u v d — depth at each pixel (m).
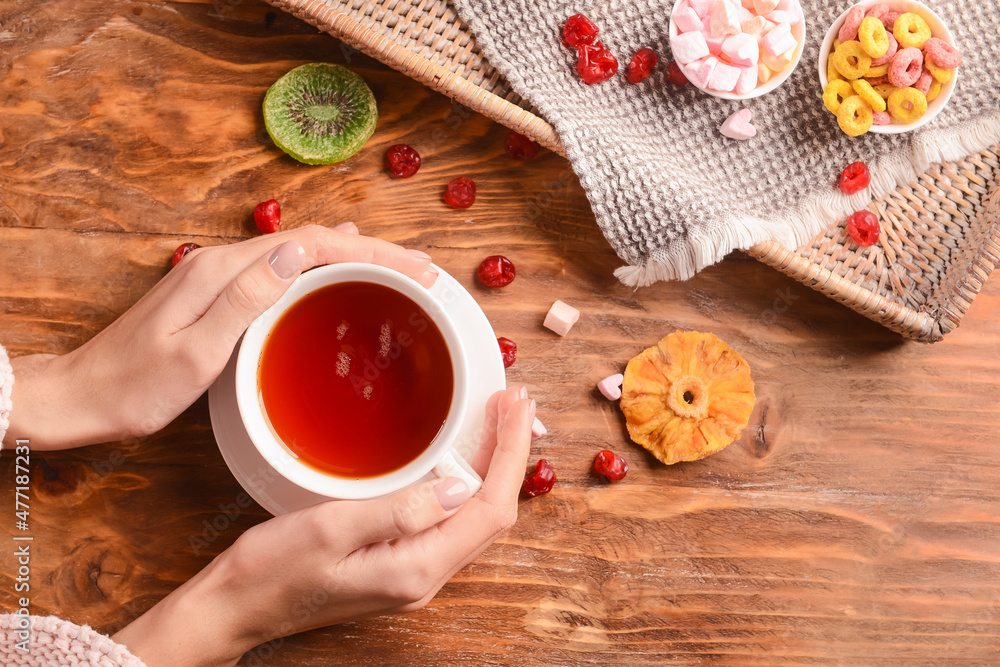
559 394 0.67
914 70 0.62
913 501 0.67
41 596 0.64
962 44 0.65
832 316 0.67
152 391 0.60
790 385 0.67
